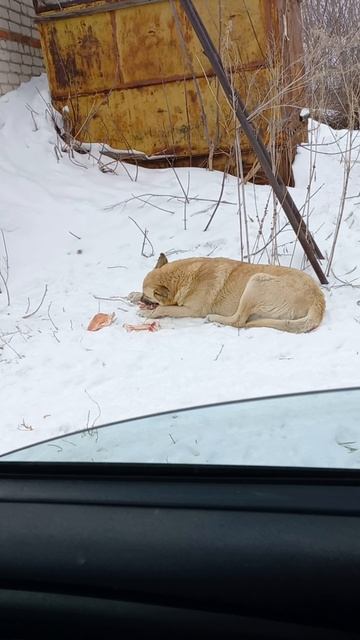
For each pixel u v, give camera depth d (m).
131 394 4.23
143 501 1.16
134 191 7.86
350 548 1.00
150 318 5.49
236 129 6.01
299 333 4.99
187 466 1.25
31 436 3.80
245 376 4.30
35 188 7.79
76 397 4.27
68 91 8.52
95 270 6.55
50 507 1.19
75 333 5.26
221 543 1.06
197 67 7.85
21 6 9.68
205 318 5.39
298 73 7.03
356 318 5.13
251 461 1.28
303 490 1.12
